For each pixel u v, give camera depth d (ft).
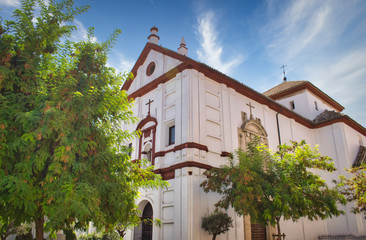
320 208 41.52
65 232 56.65
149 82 65.36
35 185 25.76
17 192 23.41
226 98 60.49
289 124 79.30
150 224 56.08
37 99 26.94
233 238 50.83
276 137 72.13
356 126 90.74
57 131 25.96
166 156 54.80
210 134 54.34
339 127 85.66
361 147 86.63
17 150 25.43
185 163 49.06
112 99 30.89
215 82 59.93
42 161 24.97
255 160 43.60
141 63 72.13
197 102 54.13
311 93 101.45
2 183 22.33
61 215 23.13
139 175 34.09
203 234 46.85
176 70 58.49
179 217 47.29
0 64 26.43
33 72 28.09
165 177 53.16
